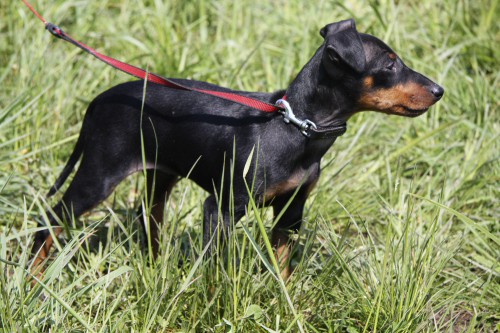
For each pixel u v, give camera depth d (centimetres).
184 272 506
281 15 904
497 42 851
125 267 469
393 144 724
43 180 659
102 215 627
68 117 731
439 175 686
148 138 535
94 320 456
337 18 906
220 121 514
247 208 506
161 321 463
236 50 836
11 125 692
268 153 496
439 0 925
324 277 489
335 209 638
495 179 662
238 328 455
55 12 841
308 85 503
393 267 498
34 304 447
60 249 482
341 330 476
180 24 897
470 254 583
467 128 739
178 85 518
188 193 632
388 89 503
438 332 464
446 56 828
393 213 601
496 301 526
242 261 470
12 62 751
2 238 460
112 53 836
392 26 805
